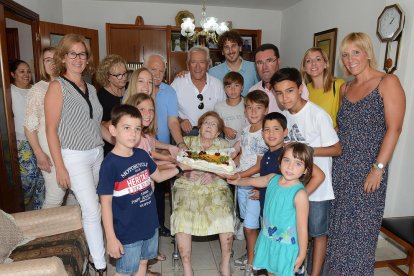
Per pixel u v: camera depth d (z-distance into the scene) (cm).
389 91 163
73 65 177
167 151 225
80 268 164
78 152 180
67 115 174
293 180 156
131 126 149
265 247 167
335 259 193
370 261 186
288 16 480
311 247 214
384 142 167
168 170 183
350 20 318
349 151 179
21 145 291
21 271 123
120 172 152
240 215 231
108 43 436
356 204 180
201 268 229
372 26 283
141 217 160
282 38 505
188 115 265
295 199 152
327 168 178
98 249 186
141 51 454
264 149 203
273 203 161
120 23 473
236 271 225
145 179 162
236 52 279
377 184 171
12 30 296
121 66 240
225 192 210
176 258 217
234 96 243
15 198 279
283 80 167
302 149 151
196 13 486
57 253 160
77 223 183
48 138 172
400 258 251
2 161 258
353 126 177
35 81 349
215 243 267
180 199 204
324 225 185
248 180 182
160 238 270
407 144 243
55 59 177
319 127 168
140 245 164
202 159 200
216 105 252
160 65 227
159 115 237
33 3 346
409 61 233
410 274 204
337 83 204
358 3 304
